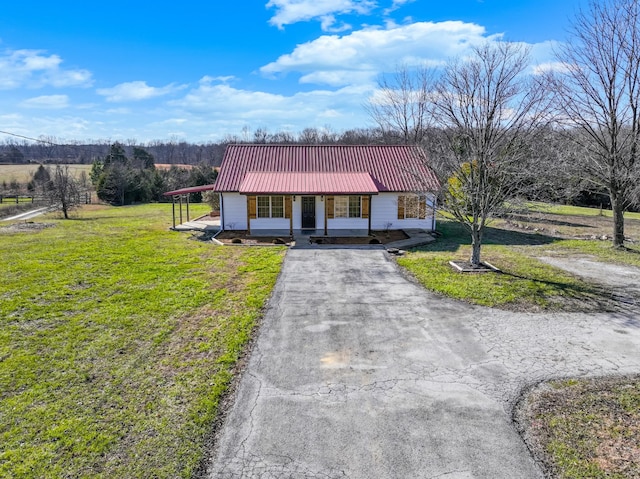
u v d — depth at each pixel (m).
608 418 6.71
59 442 6.08
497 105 14.59
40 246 19.89
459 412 6.92
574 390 7.56
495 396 7.39
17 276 14.55
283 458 5.85
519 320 10.84
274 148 27.52
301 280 14.52
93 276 14.70
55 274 14.88
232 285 13.84
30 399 7.18
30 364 8.40
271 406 7.08
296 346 9.37
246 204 24.58
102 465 5.64
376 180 24.97
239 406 7.07
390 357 8.85
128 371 8.14
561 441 6.18
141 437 6.21
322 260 17.53
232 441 6.19
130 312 11.24
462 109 14.85
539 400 7.26
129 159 64.69
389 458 5.86
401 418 6.76
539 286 13.52
